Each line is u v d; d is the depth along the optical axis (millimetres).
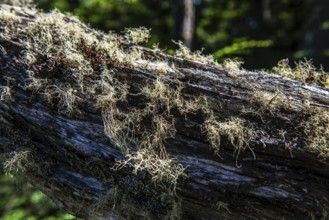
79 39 792
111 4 2199
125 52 795
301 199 708
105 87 749
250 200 724
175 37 1788
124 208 778
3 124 789
